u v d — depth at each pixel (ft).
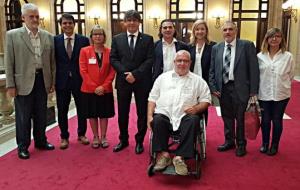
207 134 13.87
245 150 11.39
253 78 10.78
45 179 9.42
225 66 11.02
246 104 10.97
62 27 11.55
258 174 9.67
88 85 11.45
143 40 10.96
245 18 38.47
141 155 11.32
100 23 39.73
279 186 8.87
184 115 9.64
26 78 10.80
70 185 9.02
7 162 10.75
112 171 9.96
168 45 11.43
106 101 11.75
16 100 11.10
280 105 10.92
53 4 40.27
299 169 10.01
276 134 11.19
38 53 11.00
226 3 37.42
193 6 38.52
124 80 11.07
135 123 15.88
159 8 38.50
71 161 10.80
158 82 10.43
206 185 8.98
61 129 12.18
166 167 9.22
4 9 36.40
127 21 10.84
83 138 12.66
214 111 18.03
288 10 38.29
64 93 11.80
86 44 12.03
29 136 11.36
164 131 9.21
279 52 10.69
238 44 10.87
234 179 9.34
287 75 10.71
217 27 38.06
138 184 9.07
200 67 11.62
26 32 10.65
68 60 11.68
